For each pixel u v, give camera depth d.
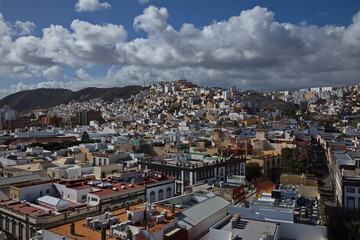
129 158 130.88
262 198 61.56
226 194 80.00
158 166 111.19
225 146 164.62
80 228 50.81
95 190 75.69
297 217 56.09
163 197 88.12
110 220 52.28
